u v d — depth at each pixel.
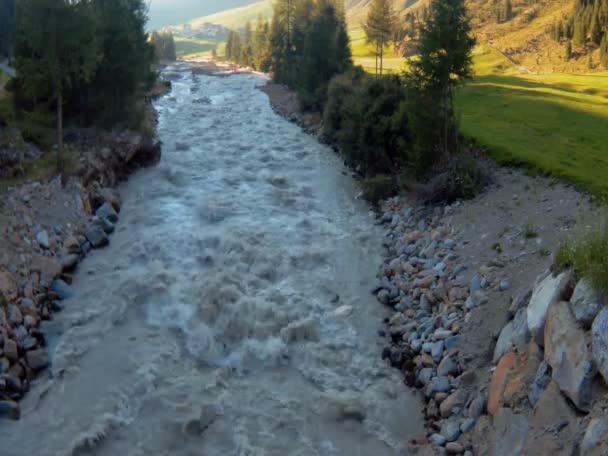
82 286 18.36
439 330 15.24
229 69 90.75
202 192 27.11
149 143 30.81
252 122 43.38
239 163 32.16
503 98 39.78
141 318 16.73
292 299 17.97
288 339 15.84
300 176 30.41
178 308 17.16
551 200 19.31
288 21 64.56
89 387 13.77
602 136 28.19
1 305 15.12
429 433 12.51
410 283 18.58
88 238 21.06
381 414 13.25
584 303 10.28
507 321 13.84
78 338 15.66
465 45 23.08
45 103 27.06
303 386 14.16
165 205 25.36
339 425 12.87
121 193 26.56
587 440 8.87
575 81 57.25
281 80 65.81
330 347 15.75
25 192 20.48
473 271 17.14
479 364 13.52
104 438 12.21
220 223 23.55
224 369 14.54
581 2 92.50
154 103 48.62
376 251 21.95
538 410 10.38
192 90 60.78
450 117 25.09
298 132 40.56
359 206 26.62
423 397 13.77
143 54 33.44
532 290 13.55
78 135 27.53
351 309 17.67
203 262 20.12
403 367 14.87
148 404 13.22
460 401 12.77
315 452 12.02
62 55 22.67
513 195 20.78
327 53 45.62
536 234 17.45
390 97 29.34
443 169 23.66
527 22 110.62
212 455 11.83
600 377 9.38
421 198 23.47
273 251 21.00
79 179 23.45
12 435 12.14
